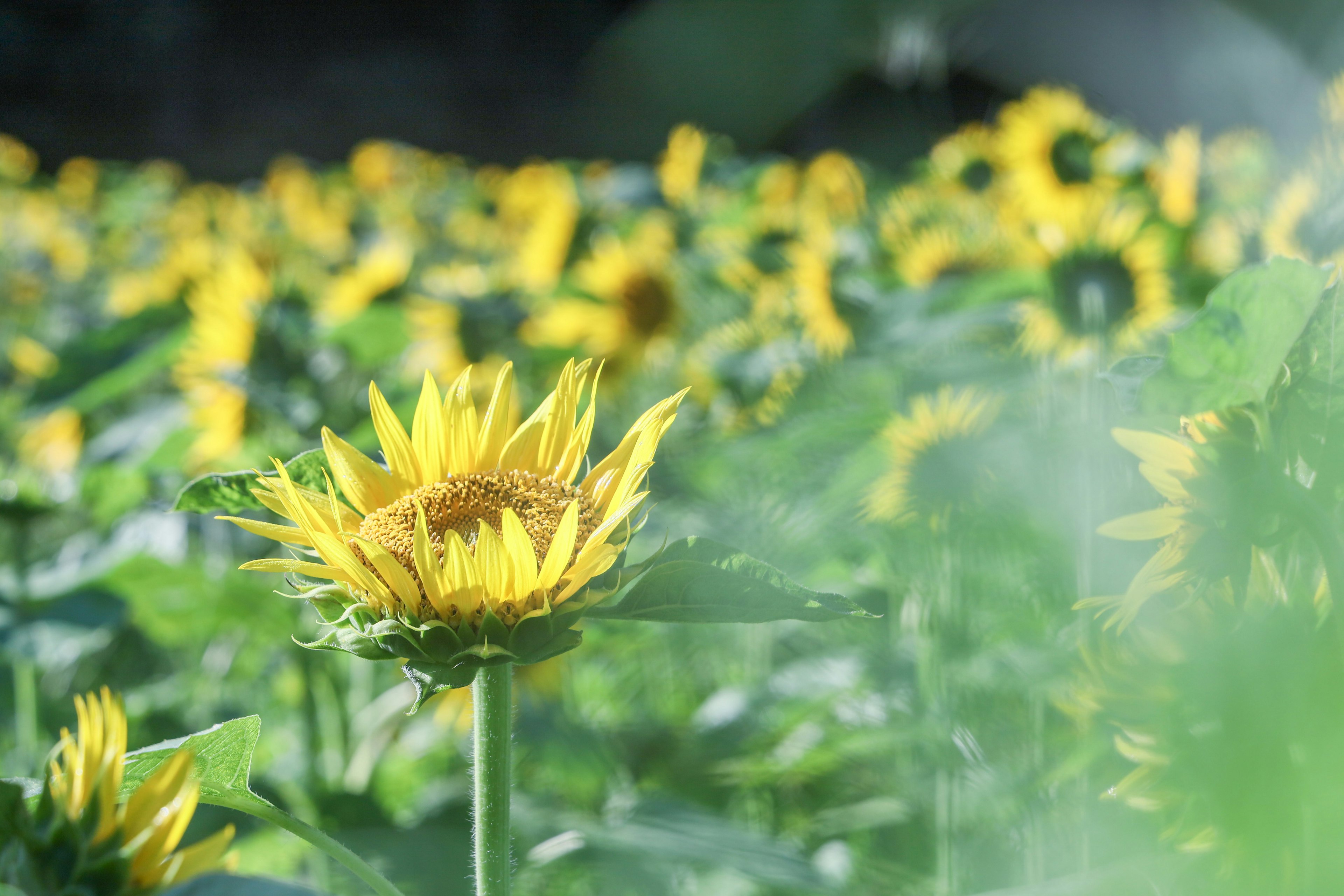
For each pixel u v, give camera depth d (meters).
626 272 5.07
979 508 2.43
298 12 24.03
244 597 3.33
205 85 23.41
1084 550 2.26
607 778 2.85
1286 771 1.84
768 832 2.87
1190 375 1.88
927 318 3.74
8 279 9.18
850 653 3.02
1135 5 8.09
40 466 4.65
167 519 3.77
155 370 4.20
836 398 3.50
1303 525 1.88
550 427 2.07
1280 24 5.44
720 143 10.83
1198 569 1.90
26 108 22.69
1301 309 1.87
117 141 22.47
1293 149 5.33
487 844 1.98
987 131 8.37
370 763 3.36
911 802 2.64
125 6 23.91
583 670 3.87
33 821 1.87
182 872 1.86
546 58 23.09
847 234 5.88
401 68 23.31
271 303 4.15
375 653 1.96
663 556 1.97
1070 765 2.15
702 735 3.06
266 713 4.01
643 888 2.51
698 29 5.30
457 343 4.60
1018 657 2.35
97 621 3.09
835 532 2.82
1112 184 5.96
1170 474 1.91
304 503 1.97
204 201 11.35
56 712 4.02
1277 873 1.84
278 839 2.75
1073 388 2.93
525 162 22.44
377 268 4.86
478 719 1.98
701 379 4.78
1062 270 3.47
